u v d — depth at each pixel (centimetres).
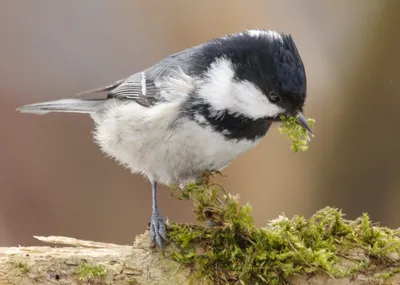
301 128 646
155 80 684
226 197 569
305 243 543
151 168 687
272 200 1169
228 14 1187
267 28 1188
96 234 1132
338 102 1163
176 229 564
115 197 1168
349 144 1160
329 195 1171
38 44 1291
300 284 527
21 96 1222
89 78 1255
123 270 543
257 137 656
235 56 634
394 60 1132
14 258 546
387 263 519
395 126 1137
